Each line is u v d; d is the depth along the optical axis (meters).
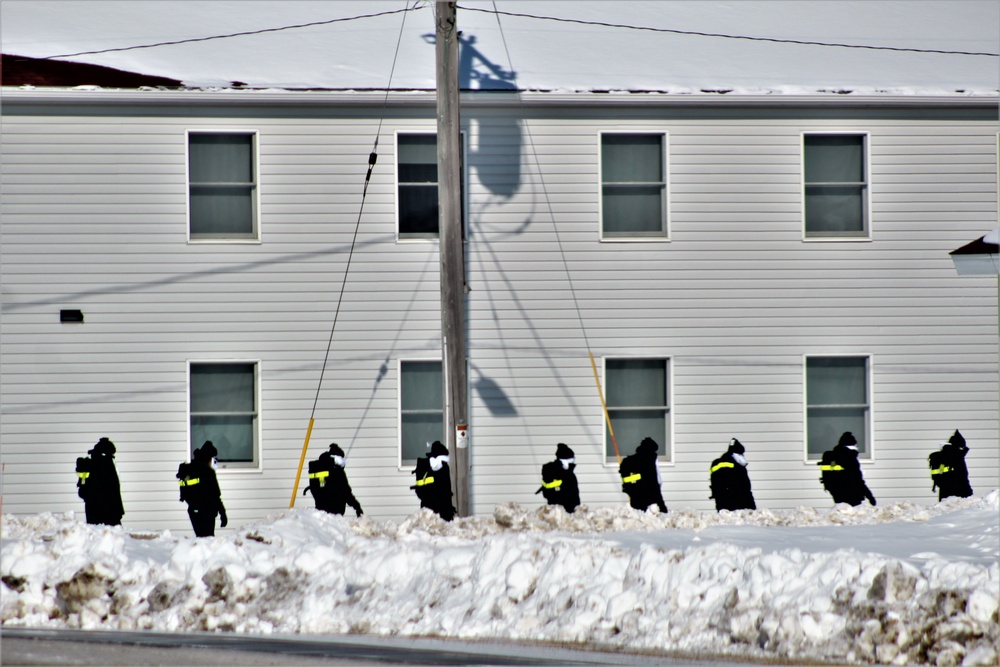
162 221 82.81
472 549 52.41
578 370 85.56
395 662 38.94
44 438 81.62
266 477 83.38
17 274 81.50
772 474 86.81
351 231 84.25
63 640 43.25
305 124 83.94
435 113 85.00
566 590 46.94
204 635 46.59
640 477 76.19
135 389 82.44
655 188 87.19
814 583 41.75
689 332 86.38
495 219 85.25
